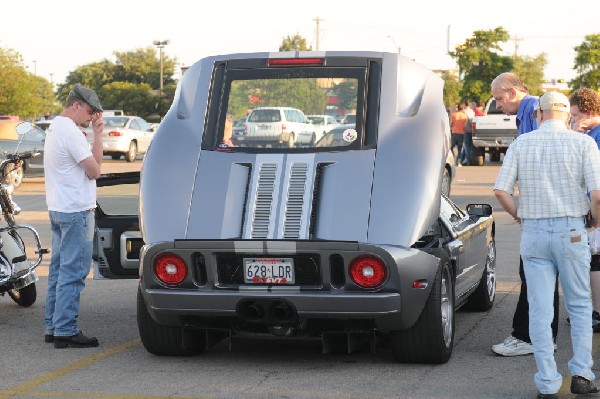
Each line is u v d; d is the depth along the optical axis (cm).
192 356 837
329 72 822
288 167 779
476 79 7225
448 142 811
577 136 675
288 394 701
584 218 678
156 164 803
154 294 766
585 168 668
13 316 1026
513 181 686
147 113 11981
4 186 970
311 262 748
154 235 770
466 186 2566
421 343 775
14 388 725
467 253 912
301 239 741
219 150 802
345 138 791
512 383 729
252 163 787
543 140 679
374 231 742
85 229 869
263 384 732
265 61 838
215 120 818
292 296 739
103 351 855
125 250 910
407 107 807
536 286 678
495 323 969
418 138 786
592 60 8894
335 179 769
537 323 675
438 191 772
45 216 1981
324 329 776
